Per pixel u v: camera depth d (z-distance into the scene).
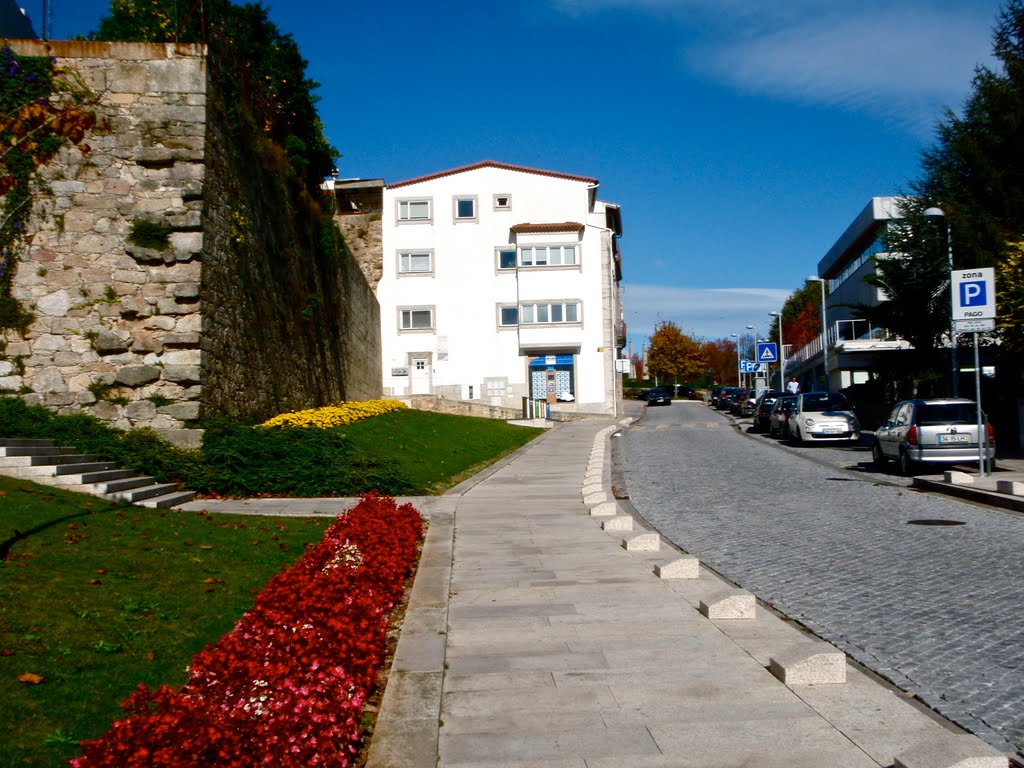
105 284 15.98
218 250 17.16
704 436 36.62
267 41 23.55
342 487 15.91
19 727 4.57
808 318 84.12
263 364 20.08
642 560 10.33
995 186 24.77
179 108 16.36
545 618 7.66
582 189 52.97
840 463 23.81
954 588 8.48
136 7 20.52
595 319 52.22
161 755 3.70
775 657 5.96
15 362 15.74
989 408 27.00
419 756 4.68
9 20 20.50
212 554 9.32
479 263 52.84
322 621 5.95
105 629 6.34
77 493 11.91
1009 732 4.85
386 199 53.22
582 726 5.09
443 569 9.87
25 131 9.66
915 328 27.31
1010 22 25.52
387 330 52.78
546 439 34.00
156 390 15.91
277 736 4.07
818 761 4.48
